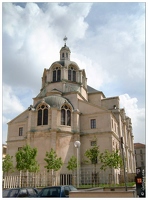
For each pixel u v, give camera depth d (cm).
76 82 6391
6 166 4928
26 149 4388
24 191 2098
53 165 4291
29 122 5166
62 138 4959
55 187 2009
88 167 4903
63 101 5341
